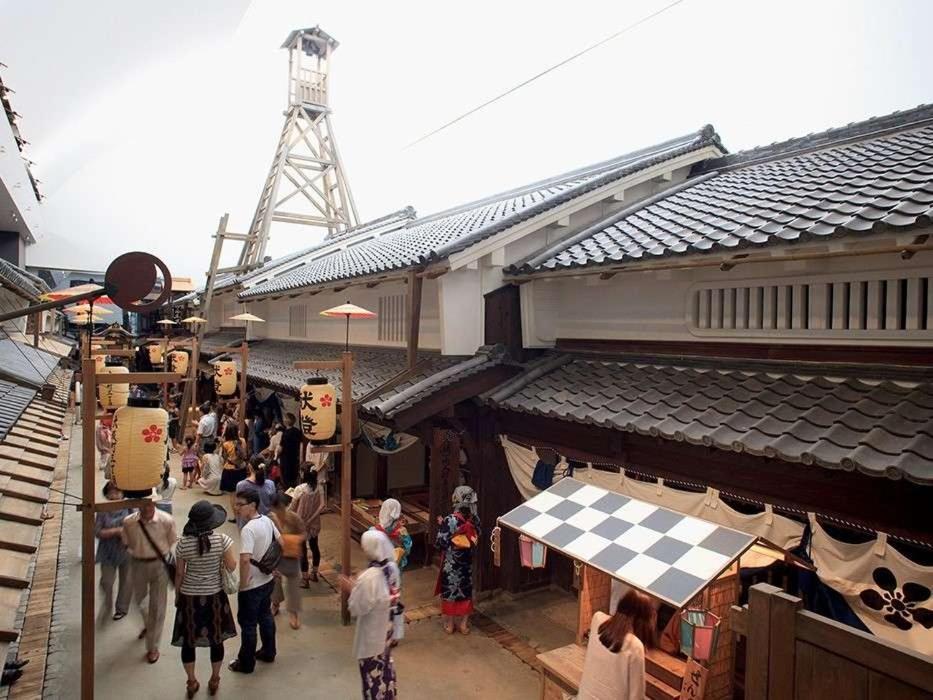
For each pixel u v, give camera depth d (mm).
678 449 5836
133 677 6246
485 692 6242
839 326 5480
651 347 7363
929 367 4902
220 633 6016
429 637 7402
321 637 7316
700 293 6773
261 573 6551
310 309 15891
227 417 16062
